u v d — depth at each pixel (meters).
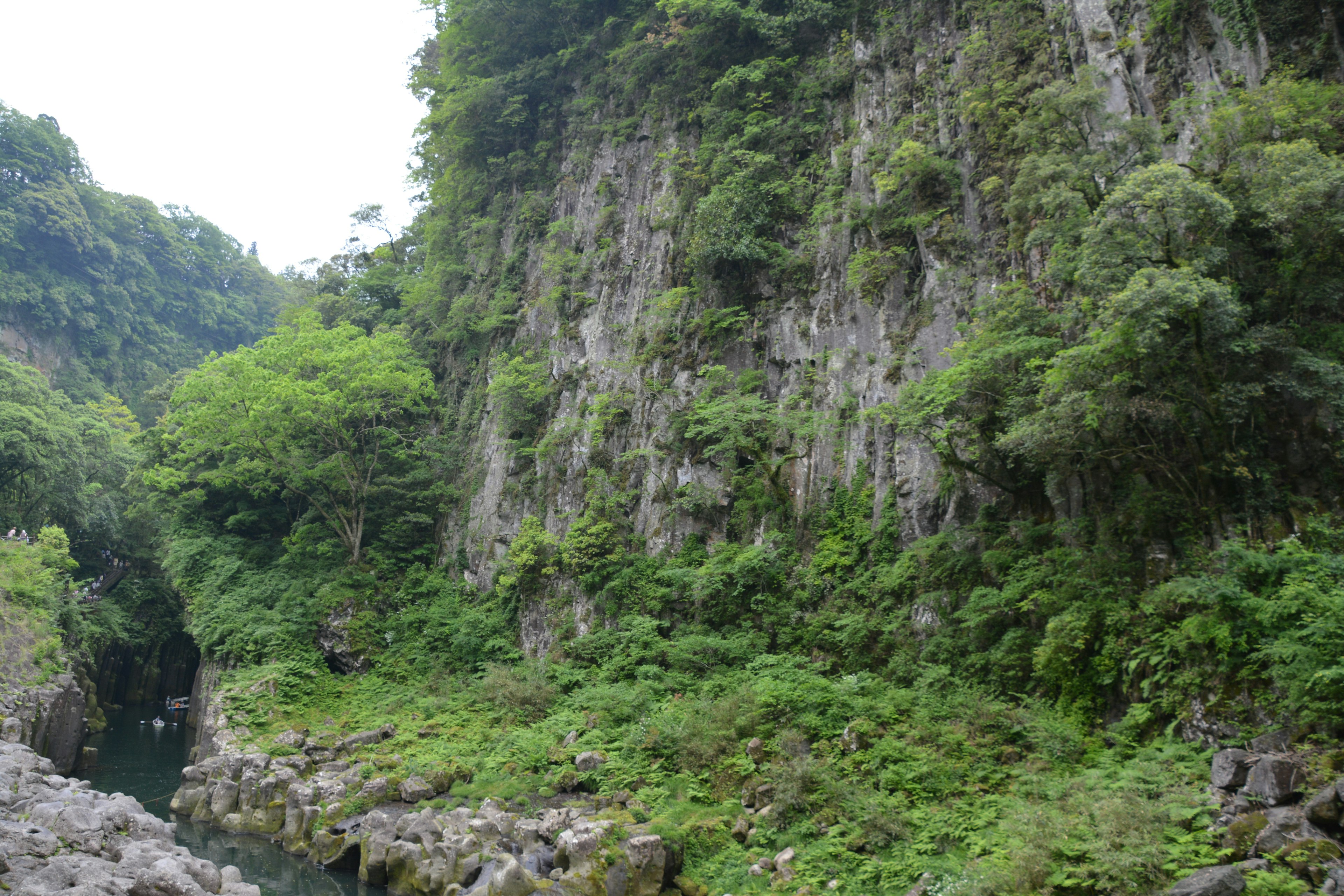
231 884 16.27
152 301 85.56
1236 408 15.38
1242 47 19.69
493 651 30.59
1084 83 19.67
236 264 102.19
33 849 15.85
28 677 29.22
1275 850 10.59
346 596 33.12
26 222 73.75
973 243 24.17
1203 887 10.12
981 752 15.68
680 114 34.91
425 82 46.25
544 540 30.61
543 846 16.70
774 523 25.55
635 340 31.92
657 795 17.97
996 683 17.62
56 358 74.62
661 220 33.09
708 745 18.73
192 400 35.19
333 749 24.62
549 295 35.97
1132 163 18.66
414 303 44.56
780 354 27.98
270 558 36.38
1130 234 15.89
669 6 33.38
